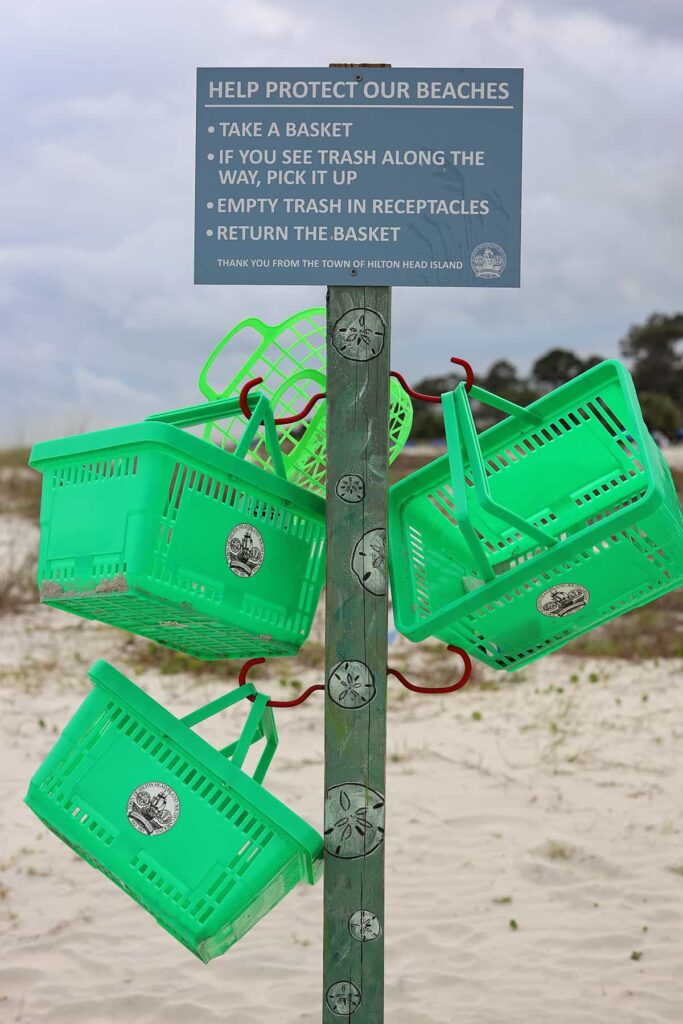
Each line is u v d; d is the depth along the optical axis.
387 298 3.05
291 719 9.13
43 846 6.37
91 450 3.11
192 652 3.77
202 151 3.01
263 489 3.19
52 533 3.21
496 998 4.63
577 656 11.46
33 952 5.07
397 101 3.00
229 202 3.01
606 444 3.68
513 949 5.09
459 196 3.00
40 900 5.64
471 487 3.74
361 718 3.05
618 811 6.93
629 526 3.11
